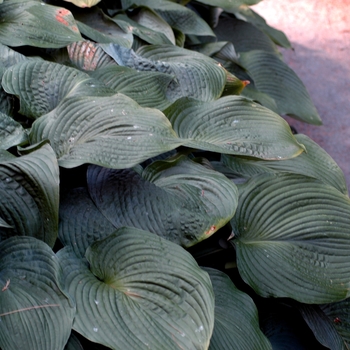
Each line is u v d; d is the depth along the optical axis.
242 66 1.73
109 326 0.98
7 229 1.08
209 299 1.01
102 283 1.05
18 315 0.96
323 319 1.21
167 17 1.72
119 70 1.36
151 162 1.29
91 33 1.45
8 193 1.07
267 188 1.22
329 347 1.17
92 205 1.16
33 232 1.09
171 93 1.40
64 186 1.22
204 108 1.29
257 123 1.27
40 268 1.02
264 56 1.84
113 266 1.06
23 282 1.01
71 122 1.15
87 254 1.08
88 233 1.12
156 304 1.01
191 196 1.16
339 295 1.15
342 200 1.21
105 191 1.16
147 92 1.35
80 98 1.16
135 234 1.08
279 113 1.80
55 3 1.56
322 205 1.21
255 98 1.68
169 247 1.06
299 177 1.22
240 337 1.09
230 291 1.15
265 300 1.26
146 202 1.15
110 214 1.14
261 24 2.05
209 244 1.25
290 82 1.85
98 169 1.18
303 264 1.17
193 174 1.19
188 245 1.12
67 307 0.98
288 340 1.22
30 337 0.95
